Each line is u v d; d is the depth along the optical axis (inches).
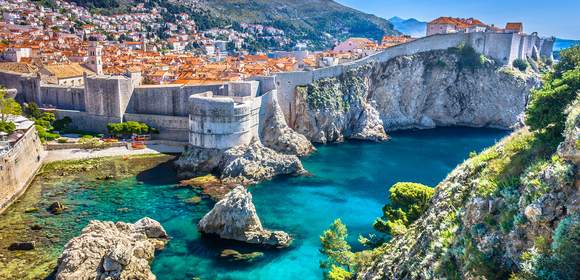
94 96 3841.0
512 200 801.6
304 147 3782.0
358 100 4586.6
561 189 694.5
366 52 5792.3
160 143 3693.4
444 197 1097.4
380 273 1122.7
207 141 3186.5
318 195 2733.8
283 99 4156.0
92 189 2687.0
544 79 1572.3
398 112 5064.0
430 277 867.4
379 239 1829.5
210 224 2110.0
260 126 3725.4
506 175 897.5
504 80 5191.9
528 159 897.5
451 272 827.4
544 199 706.8
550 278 639.1
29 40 6328.7
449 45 5354.3
